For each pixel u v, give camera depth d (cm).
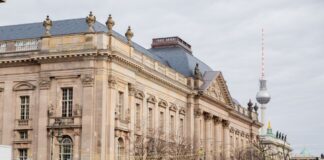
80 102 8344
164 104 10425
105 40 8425
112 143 8344
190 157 10412
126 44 9019
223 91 13050
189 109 11412
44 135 8438
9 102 8788
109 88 8400
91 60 8331
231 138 14200
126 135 8806
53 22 9750
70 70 8425
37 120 8569
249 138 15900
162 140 9581
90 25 8438
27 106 8738
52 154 8069
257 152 15662
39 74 8631
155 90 10088
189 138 10962
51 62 8519
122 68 8762
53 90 8512
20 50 8725
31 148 8550
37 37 9025
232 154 13425
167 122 10519
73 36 8456
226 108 13250
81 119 8288
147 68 9544
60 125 8338
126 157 8744
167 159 9638
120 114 8762
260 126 16825
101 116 8238
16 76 8781
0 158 5794
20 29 9925
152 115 9956
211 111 12250
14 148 8638
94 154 8175
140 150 9038
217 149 12538
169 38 12744
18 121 8694
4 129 8762
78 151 8238
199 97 11538
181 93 11181
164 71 10431
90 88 8300
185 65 12150
